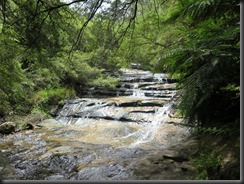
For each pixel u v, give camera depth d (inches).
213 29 126.3
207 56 110.1
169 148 169.8
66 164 159.2
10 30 159.8
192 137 187.3
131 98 367.9
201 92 134.3
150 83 450.6
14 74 207.2
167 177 124.9
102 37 176.7
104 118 296.0
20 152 187.6
